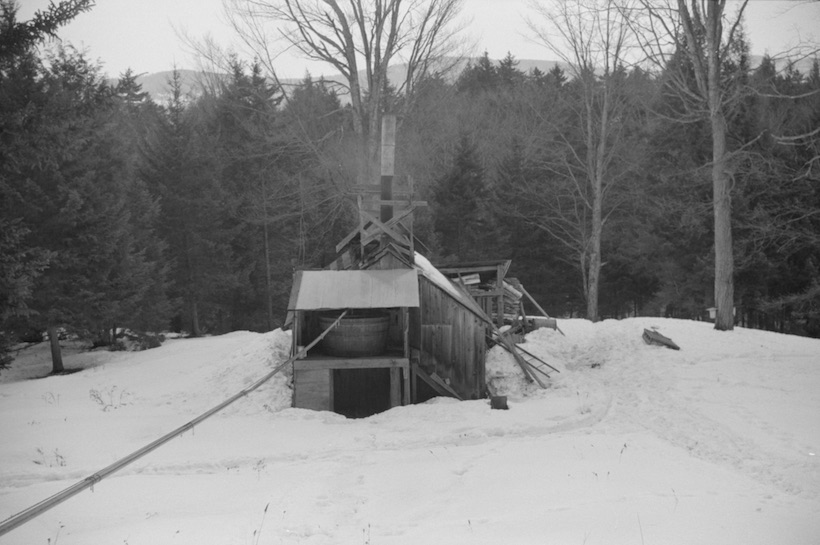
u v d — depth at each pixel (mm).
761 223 31344
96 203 26656
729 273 25500
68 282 25812
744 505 8930
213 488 10172
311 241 41125
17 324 25078
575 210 41375
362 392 19797
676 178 37406
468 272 25641
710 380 17859
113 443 13211
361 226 19203
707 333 24578
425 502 9641
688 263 38031
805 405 14977
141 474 11211
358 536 8156
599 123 40188
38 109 14750
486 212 43812
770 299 35344
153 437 13688
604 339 25344
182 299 34562
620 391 17984
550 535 7934
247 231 39906
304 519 8711
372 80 30984
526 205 44438
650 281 44781
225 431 14078
